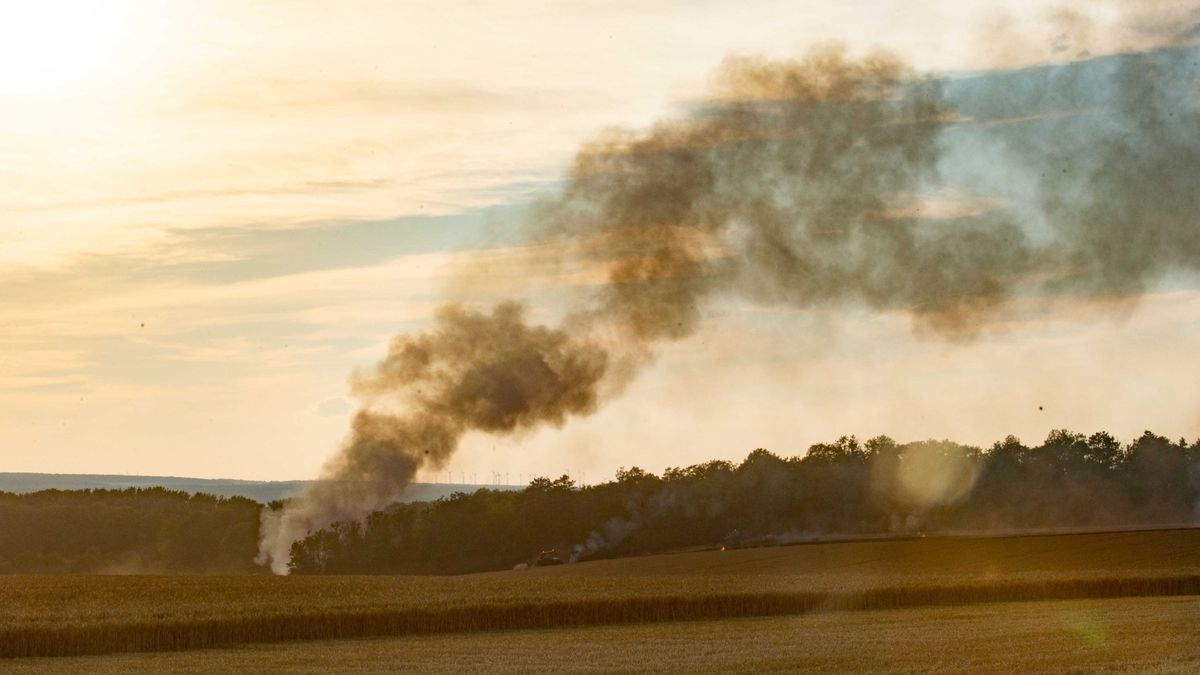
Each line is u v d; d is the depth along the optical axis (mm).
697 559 108250
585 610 59281
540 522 138500
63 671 43344
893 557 100312
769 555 107312
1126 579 70312
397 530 130250
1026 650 43562
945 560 95812
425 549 130750
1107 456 156750
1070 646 44312
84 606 57344
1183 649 42562
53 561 138125
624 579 76625
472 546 132375
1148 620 53031
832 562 99312
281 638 52969
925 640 47781
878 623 55812
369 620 54719
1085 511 149625
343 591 67438
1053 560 91062
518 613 57812
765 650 45719
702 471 151875
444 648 49000
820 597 64562
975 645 45500
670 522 141875
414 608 55938
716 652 45594
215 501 149500
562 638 52312
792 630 53531
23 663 45875
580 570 102125
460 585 71750
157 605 57438
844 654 43844
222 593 66062
